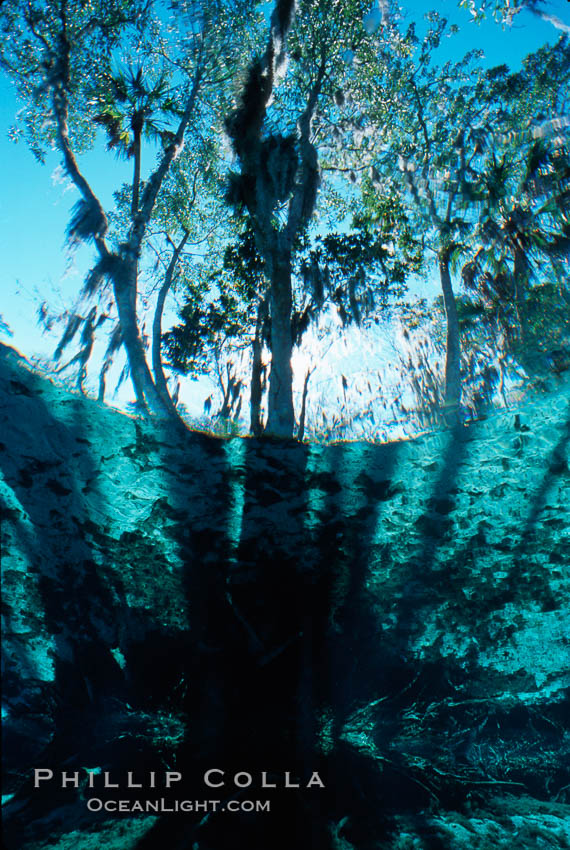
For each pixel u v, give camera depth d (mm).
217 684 3789
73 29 10023
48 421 4102
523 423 4750
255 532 4457
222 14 9992
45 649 3471
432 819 3396
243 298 13188
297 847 2971
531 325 10906
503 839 3271
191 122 11289
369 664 4160
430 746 3938
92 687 3543
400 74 11766
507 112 12727
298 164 10180
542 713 4211
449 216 12617
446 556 4547
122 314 8914
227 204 10898
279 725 3668
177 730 3568
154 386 8547
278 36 9805
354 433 5750
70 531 3912
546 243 11727
